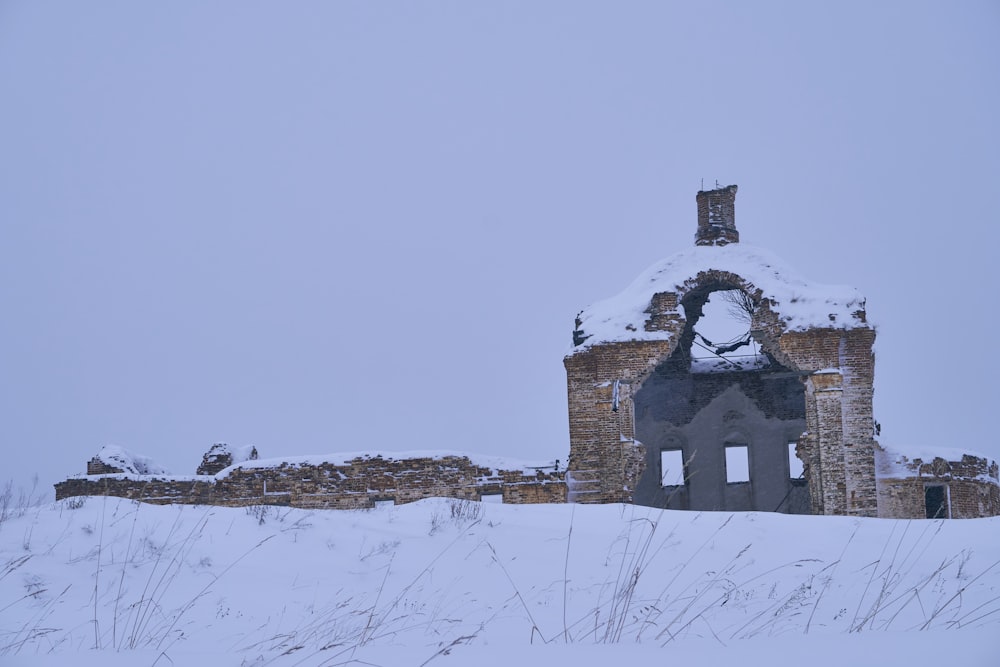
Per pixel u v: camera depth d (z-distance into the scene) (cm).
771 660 540
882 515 3025
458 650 605
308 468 3156
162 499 3175
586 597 1002
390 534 1274
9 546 1055
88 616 847
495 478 3112
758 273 3053
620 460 2953
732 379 3697
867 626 876
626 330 3009
